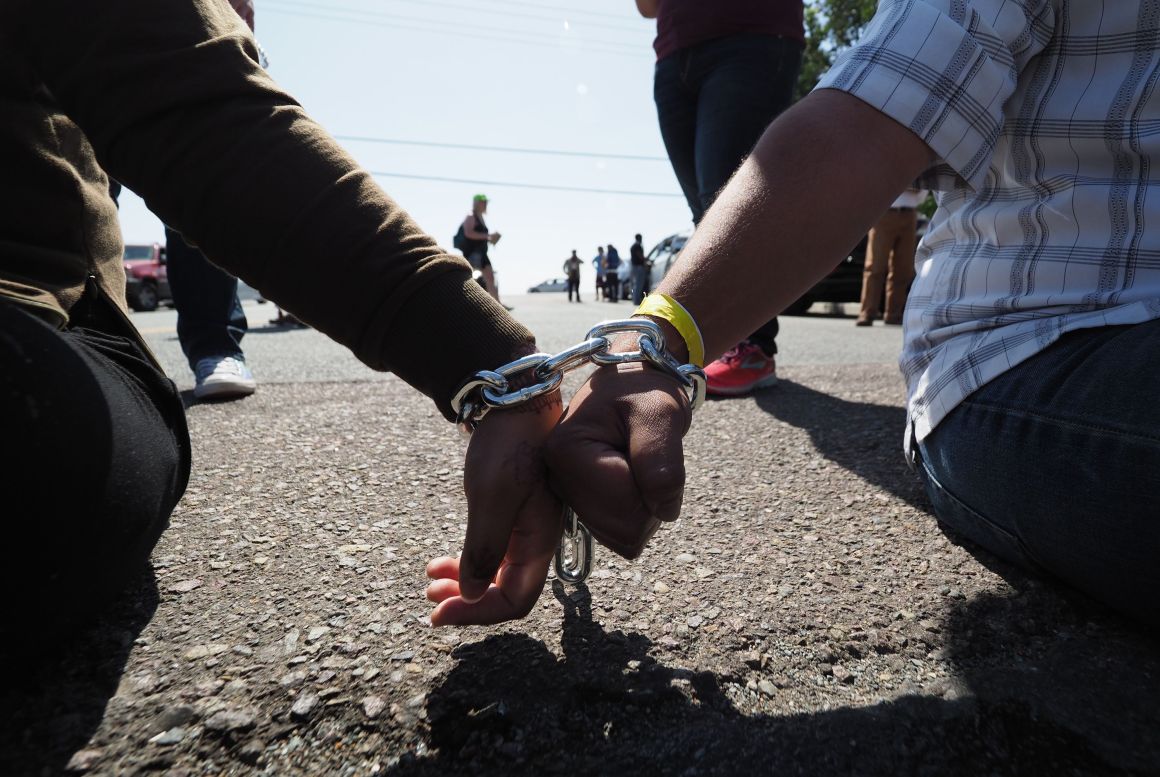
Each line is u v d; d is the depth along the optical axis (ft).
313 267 2.23
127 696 2.52
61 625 2.27
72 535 2.02
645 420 2.13
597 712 2.56
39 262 2.58
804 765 2.32
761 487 5.07
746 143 8.01
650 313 2.47
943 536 4.18
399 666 2.78
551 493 2.40
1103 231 3.23
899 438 6.44
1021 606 3.33
